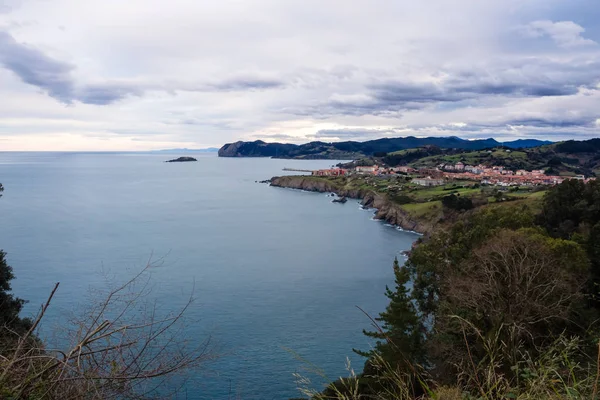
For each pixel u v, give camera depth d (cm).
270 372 3102
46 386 419
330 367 3294
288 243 8438
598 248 3200
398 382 468
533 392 425
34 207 12481
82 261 6241
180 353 505
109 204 13712
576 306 1695
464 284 1891
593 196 5116
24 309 3912
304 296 5128
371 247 8225
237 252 7456
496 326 1024
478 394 467
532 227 3616
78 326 490
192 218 11350
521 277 1577
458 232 3812
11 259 6266
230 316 4331
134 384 449
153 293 4797
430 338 1992
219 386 2792
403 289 2300
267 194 18488
